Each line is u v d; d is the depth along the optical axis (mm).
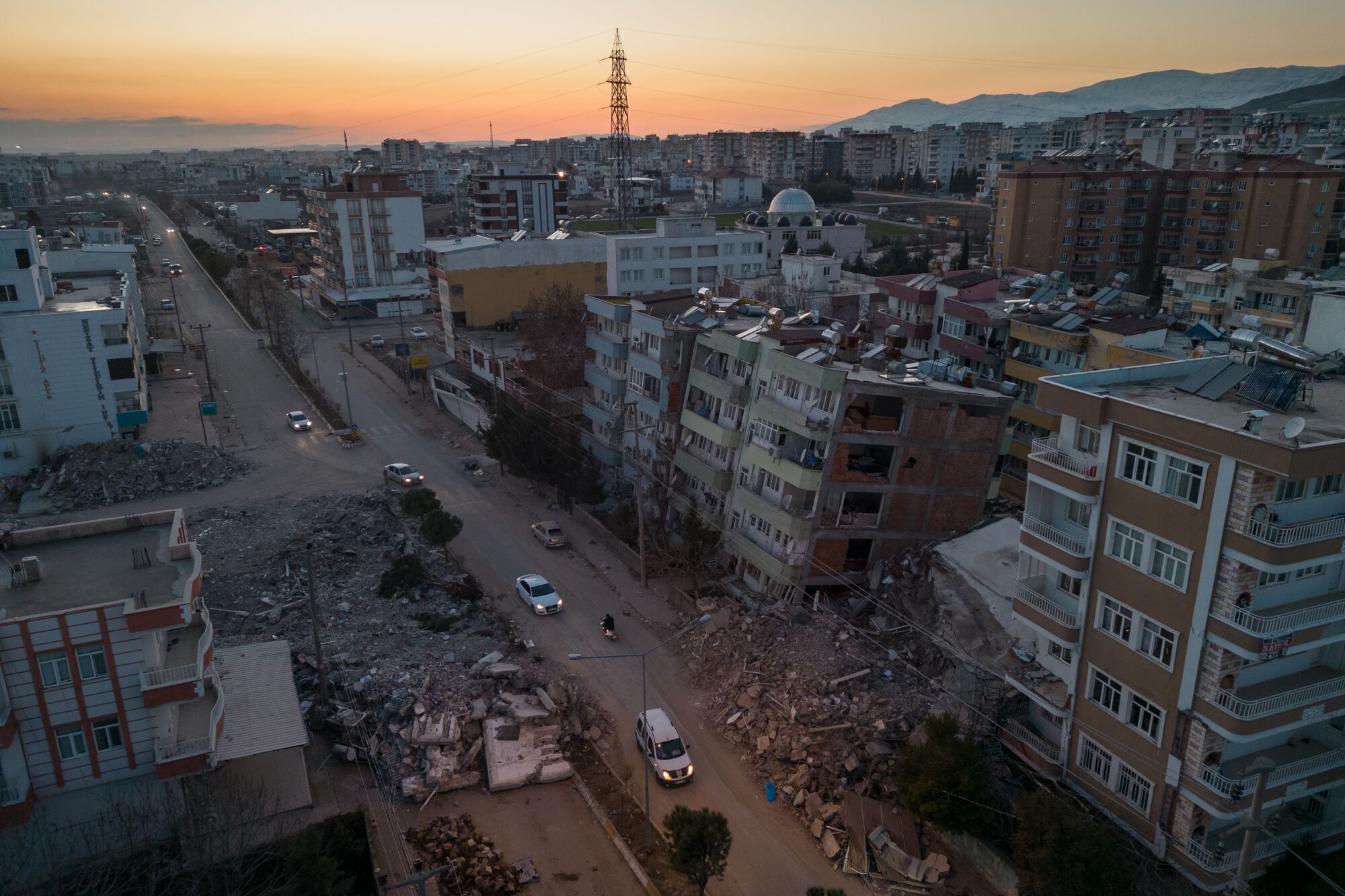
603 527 59406
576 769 36875
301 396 94250
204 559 53562
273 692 35594
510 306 101500
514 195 167250
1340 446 23812
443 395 88750
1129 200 113000
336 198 128250
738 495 50188
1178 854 28234
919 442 45094
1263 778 23766
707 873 27938
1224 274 75438
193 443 74312
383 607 47969
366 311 134250
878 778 34438
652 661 44781
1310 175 99188
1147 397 30281
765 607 45938
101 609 27812
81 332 71312
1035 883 26859
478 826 33531
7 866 25500
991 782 31844
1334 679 27391
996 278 68938
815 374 44250
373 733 37219
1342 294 52812
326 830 31703
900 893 30359
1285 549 24312
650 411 58938
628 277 103312
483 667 41469
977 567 41500
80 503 64875
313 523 59188
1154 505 27781
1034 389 59094
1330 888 27203
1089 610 30797
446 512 57938
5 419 70438
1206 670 26688
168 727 29844
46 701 27938
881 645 41250
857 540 46312
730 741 38562
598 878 31359
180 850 27781
